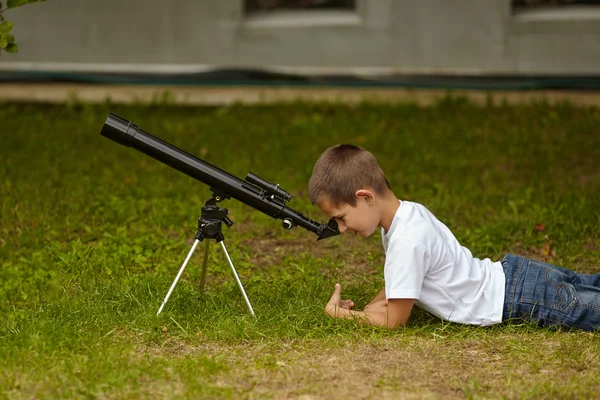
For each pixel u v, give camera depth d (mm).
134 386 4914
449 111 12586
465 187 9664
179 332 5785
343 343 5645
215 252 7699
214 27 13016
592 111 12438
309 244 8133
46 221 8336
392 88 13000
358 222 5703
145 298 6395
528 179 9992
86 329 5797
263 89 13133
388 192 5773
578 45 12641
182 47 13070
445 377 5152
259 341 5684
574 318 5801
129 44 13086
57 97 13109
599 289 5828
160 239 7938
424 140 11492
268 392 4902
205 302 6340
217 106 13094
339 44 12977
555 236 8133
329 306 6016
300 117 12523
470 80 12867
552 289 5863
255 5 13086
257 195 5758
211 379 5055
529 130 11781
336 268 7461
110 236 7934
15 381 5016
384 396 4879
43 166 10180
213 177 5727
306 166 10453
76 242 7684
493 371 5250
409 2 12758
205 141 11469
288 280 6988
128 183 9727
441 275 5785
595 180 9953
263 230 8469
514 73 12789
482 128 11945
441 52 12844
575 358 5387
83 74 13141
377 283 6953
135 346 5559
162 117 12633
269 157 10812
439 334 5812
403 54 12914
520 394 4898
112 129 5684
